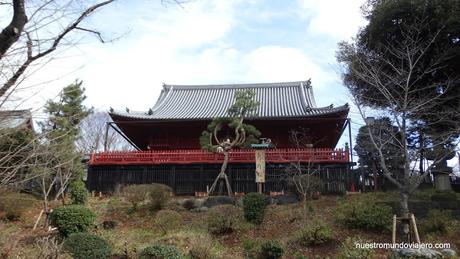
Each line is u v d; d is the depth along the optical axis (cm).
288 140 2889
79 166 1912
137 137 3141
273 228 1738
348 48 2462
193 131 2986
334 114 2600
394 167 2283
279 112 2944
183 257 1313
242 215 1828
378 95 2119
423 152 2056
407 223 1487
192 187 2367
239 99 2367
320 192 2159
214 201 2069
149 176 2419
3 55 473
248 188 2309
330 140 3023
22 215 1952
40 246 1330
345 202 1931
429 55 2119
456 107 2047
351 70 2030
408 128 1989
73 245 1308
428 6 2083
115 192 2389
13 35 476
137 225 1881
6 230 1670
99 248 1324
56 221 1602
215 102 3478
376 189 2384
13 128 481
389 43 2066
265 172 2292
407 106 1802
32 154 504
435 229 1559
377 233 1585
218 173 2372
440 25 2028
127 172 2441
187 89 3797
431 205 1812
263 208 1814
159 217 1786
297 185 2000
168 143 2997
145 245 1462
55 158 597
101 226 1828
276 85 3697
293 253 1493
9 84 470
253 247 1535
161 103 3444
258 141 2608
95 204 2145
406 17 2139
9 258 1305
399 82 1891
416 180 1559
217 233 1731
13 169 489
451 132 1766
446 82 2006
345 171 2216
